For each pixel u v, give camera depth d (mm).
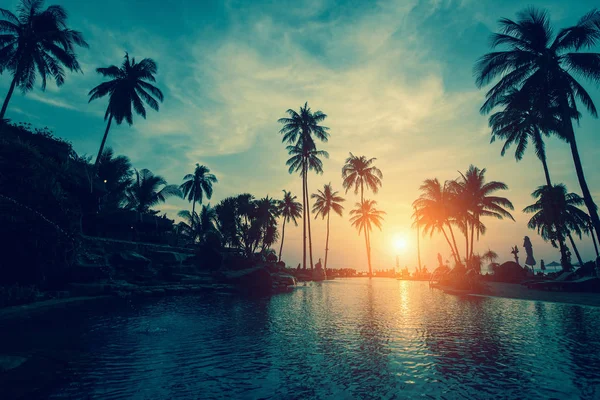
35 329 9430
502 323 11125
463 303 17328
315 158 47938
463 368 6312
